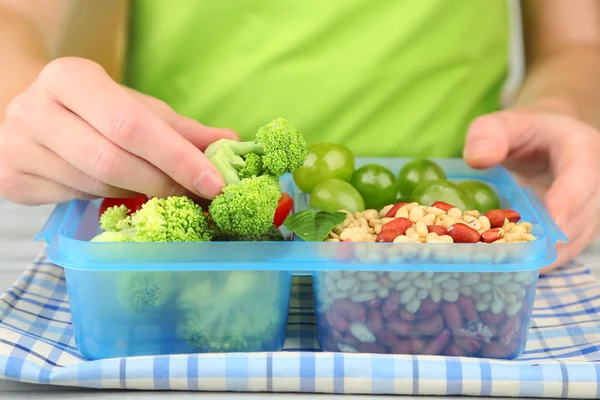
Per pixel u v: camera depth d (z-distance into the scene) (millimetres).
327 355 380
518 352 402
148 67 612
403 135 622
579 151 482
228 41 604
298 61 606
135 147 392
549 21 652
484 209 464
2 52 530
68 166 419
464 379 374
